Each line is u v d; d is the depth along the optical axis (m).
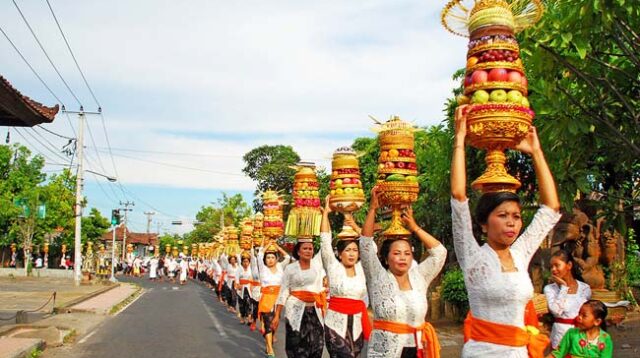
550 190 3.88
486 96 3.74
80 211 31.72
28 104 12.32
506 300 3.62
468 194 11.22
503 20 3.82
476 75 3.79
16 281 34.66
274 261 11.37
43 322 15.21
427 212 16.14
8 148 40.50
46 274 38.31
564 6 6.33
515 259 3.79
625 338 11.15
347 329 7.16
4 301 21.27
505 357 3.58
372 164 20.69
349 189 7.36
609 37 6.66
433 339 5.22
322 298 8.63
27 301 21.36
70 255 53.19
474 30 3.88
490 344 3.62
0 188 39.44
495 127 3.70
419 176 15.70
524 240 3.88
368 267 5.50
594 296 9.07
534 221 3.90
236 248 22.38
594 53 6.90
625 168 7.66
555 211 3.88
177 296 27.48
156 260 47.97
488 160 3.89
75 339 12.78
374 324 5.45
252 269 14.54
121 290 30.22
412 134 5.78
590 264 10.20
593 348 5.50
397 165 5.62
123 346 11.93
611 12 6.02
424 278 5.42
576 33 6.28
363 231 5.59
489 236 3.77
